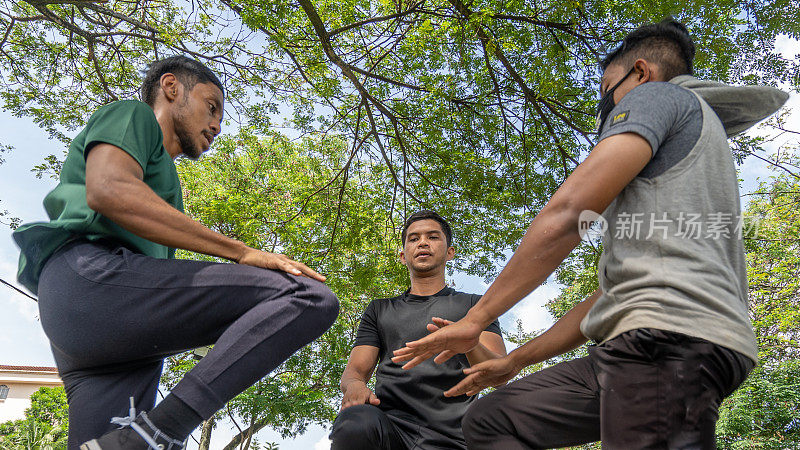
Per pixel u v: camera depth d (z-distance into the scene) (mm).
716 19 4797
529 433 1405
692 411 1027
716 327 1047
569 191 1162
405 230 2998
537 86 6020
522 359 1684
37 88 7578
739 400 12758
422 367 2412
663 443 1043
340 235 8492
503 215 7574
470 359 2000
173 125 1724
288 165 11328
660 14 4867
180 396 1167
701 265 1090
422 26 5211
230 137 11781
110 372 1442
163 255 1696
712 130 1206
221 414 12523
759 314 13297
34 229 1429
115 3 7316
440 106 6926
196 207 11188
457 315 2645
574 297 14891
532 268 1208
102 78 6672
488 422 1437
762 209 6250
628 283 1128
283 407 11875
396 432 2248
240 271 1307
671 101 1210
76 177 1525
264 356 1228
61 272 1349
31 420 23234
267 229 9953
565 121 6102
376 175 8461
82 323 1288
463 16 5270
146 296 1280
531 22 5559
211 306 1291
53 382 30969
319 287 1305
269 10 5234
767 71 4812
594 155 1173
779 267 12445
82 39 7320
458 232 7887
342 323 11820
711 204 1146
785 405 12398
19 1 7176
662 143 1187
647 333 1063
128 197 1284
